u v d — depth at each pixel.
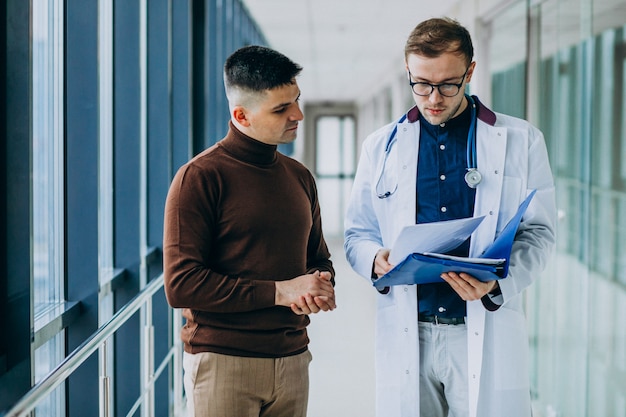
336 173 19.62
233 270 1.76
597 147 3.10
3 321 1.89
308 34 8.21
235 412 1.76
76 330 2.54
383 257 1.95
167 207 1.75
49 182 2.51
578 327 3.40
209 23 5.42
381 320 2.10
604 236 3.04
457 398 2.03
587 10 3.20
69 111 2.52
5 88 1.85
